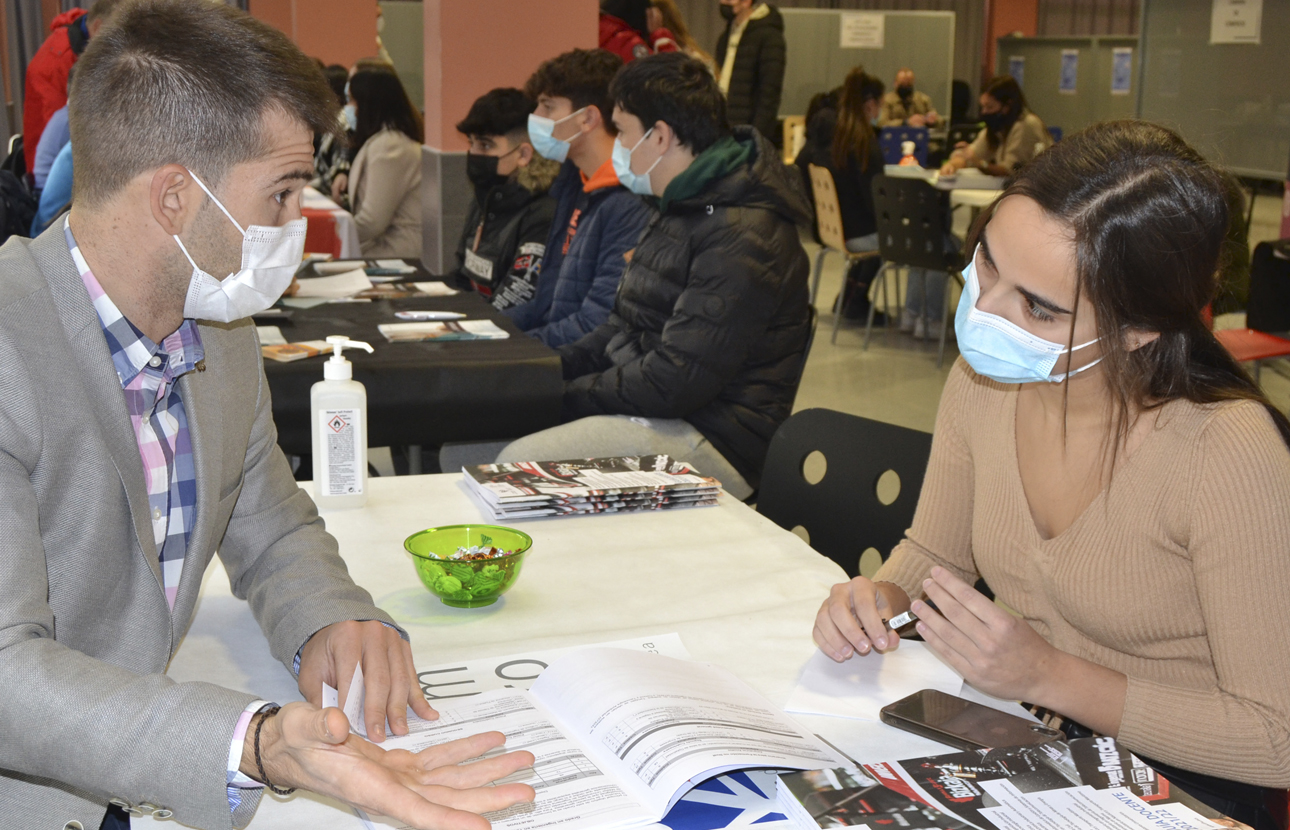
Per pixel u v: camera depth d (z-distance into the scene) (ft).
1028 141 24.59
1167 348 3.74
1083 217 3.50
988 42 45.01
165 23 3.14
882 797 2.85
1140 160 3.52
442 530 4.51
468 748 2.88
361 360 7.41
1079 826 2.73
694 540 5.04
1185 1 15.05
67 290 3.19
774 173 8.08
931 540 4.80
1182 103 15.31
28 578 2.95
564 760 3.07
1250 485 3.57
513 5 15.14
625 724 3.17
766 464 6.11
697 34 41.75
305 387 7.23
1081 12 46.52
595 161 10.44
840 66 37.99
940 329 19.62
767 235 7.95
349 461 5.29
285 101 3.25
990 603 3.55
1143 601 3.90
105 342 3.24
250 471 4.17
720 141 8.14
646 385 8.07
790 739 3.23
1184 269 3.52
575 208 10.91
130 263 3.28
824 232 20.85
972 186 21.24
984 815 2.77
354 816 2.94
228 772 2.72
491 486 5.38
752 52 22.79
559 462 5.88
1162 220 3.47
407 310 9.21
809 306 8.35
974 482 4.67
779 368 8.26
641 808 2.85
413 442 7.57
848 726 3.43
